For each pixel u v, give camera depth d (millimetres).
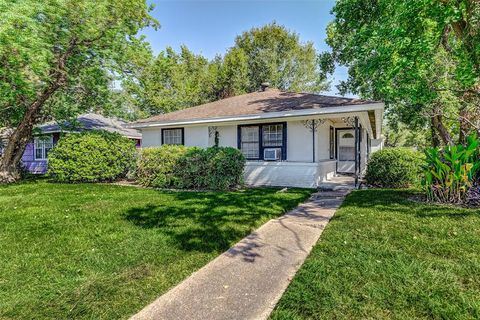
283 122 10398
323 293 2406
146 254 3291
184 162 9086
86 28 10422
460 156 5668
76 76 11617
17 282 2629
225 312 2219
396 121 18750
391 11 8250
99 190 8516
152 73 13945
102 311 2207
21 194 7758
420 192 7188
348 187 9258
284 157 10359
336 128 14367
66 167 10609
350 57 14570
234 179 9133
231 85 27094
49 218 4898
